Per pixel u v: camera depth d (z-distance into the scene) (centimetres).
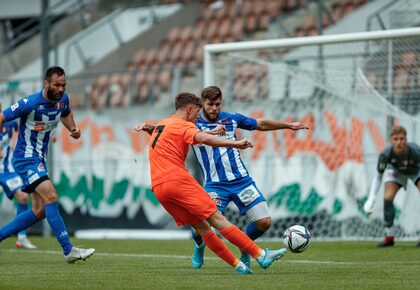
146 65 6128
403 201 3872
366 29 5231
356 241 3947
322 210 4138
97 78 5816
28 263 2638
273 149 4297
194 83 5475
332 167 4122
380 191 3978
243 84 4631
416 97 3828
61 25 6328
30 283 1955
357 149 4038
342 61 4122
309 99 4212
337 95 4069
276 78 4344
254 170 4331
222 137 2094
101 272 2255
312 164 4184
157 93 5412
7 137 3369
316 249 3300
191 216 2053
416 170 3375
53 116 2473
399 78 3875
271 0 6225
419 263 2558
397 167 3375
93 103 5459
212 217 2033
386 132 3909
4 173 3403
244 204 2273
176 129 2044
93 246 3609
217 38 6156
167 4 6341
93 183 4825
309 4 5956
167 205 2056
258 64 4675
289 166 4250
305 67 4384
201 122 2306
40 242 3934
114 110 4862
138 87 5575
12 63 6319
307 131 4209
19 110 2414
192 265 2439
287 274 2134
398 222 3891
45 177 2466
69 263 2522
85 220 4809
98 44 6259
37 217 2609
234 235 2036
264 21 6112
